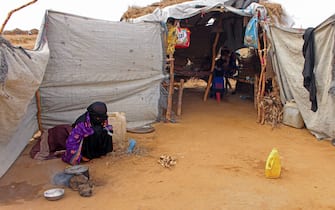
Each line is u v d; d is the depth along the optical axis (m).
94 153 5.66
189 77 11.22
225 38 11.98
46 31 6.45
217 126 8.12
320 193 4.48
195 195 4.38
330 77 6.67
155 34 7.76
